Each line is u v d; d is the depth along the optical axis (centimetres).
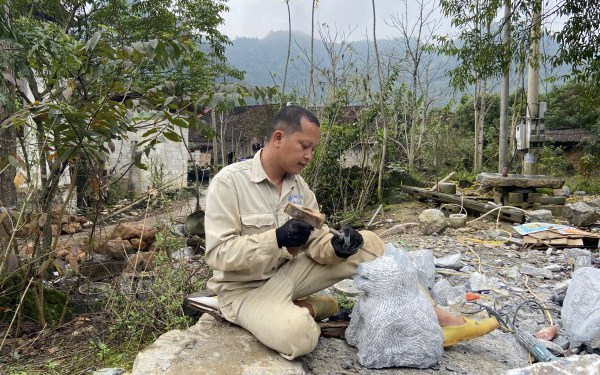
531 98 1063
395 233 718
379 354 253
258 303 259
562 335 323
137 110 414
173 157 1346
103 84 411
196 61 1098
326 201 842
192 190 646
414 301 257
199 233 481
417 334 252
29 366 314
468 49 1016
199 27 1270
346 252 257
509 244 613
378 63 903
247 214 263
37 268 383
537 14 992
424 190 920
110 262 484
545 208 790
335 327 288
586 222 708
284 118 256
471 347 289
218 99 384
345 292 369
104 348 312
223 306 277
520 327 340
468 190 1056
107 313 371
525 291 422
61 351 335
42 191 398
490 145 2042
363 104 922
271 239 241
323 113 866
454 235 684
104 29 404
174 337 269
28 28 439
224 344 261
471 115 2492
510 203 798
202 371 236
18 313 350
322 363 260
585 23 902
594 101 1095
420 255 351
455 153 1691
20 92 438
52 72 416
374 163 928
